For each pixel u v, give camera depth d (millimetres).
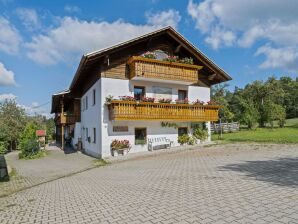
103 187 9172
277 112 39781
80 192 8742
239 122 39375
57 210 6871
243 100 40219
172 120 20234
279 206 5477
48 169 15539
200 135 22000
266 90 46781
